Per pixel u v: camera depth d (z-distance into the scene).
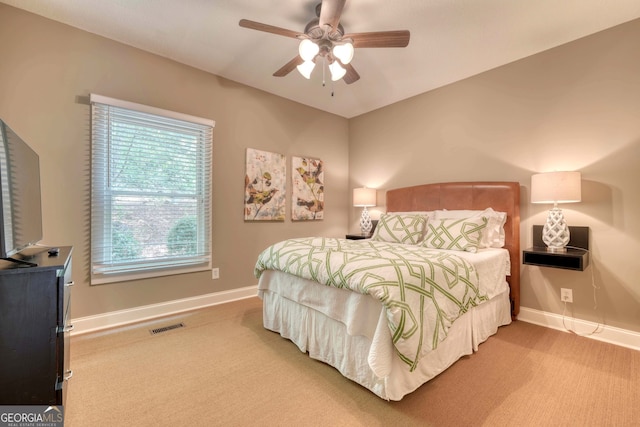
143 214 2.76
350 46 2.05
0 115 2.15
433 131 3.59
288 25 2.40
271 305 2.50
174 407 1.53
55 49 2.35
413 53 2.78
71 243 2.41
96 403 1.55
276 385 1.73
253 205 3.56
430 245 2.70
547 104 2.71
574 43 2.55
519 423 1.42
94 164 2.50
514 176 2.91
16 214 1.27
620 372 1.87
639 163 2.26
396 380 1.54
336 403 1.57
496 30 2.42
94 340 2.30
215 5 2.17
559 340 2.36
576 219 2.54
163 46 2.71
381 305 1.57
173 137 2.93
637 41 2.27
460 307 1.81
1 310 1.11
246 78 3.34
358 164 4.54
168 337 2.38
